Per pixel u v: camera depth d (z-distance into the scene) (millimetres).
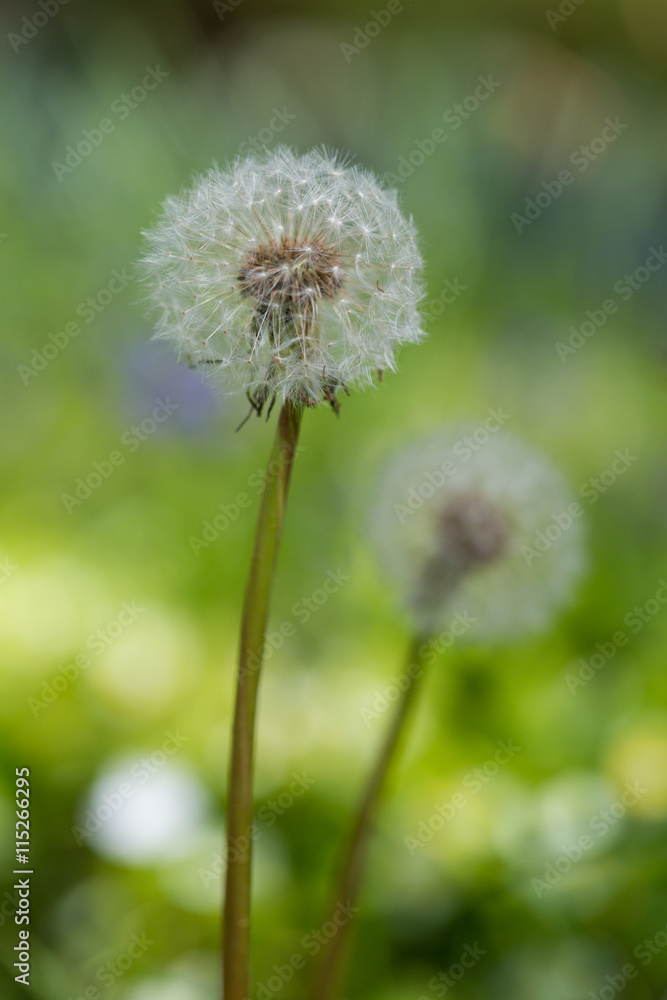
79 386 1072
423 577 584
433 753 639
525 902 598
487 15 1764
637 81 1738
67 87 1414
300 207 495
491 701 692
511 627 591
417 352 1161
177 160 1354
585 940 600
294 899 604
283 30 1738
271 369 486
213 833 608
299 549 908
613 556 926
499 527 586
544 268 1376
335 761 632
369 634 762
